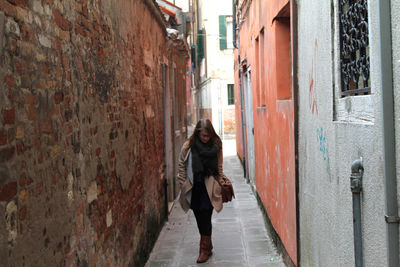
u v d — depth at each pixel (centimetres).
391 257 186
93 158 304
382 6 186
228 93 2302
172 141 848
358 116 234
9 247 175
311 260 348
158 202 627
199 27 2858
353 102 242
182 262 506
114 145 367
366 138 218
